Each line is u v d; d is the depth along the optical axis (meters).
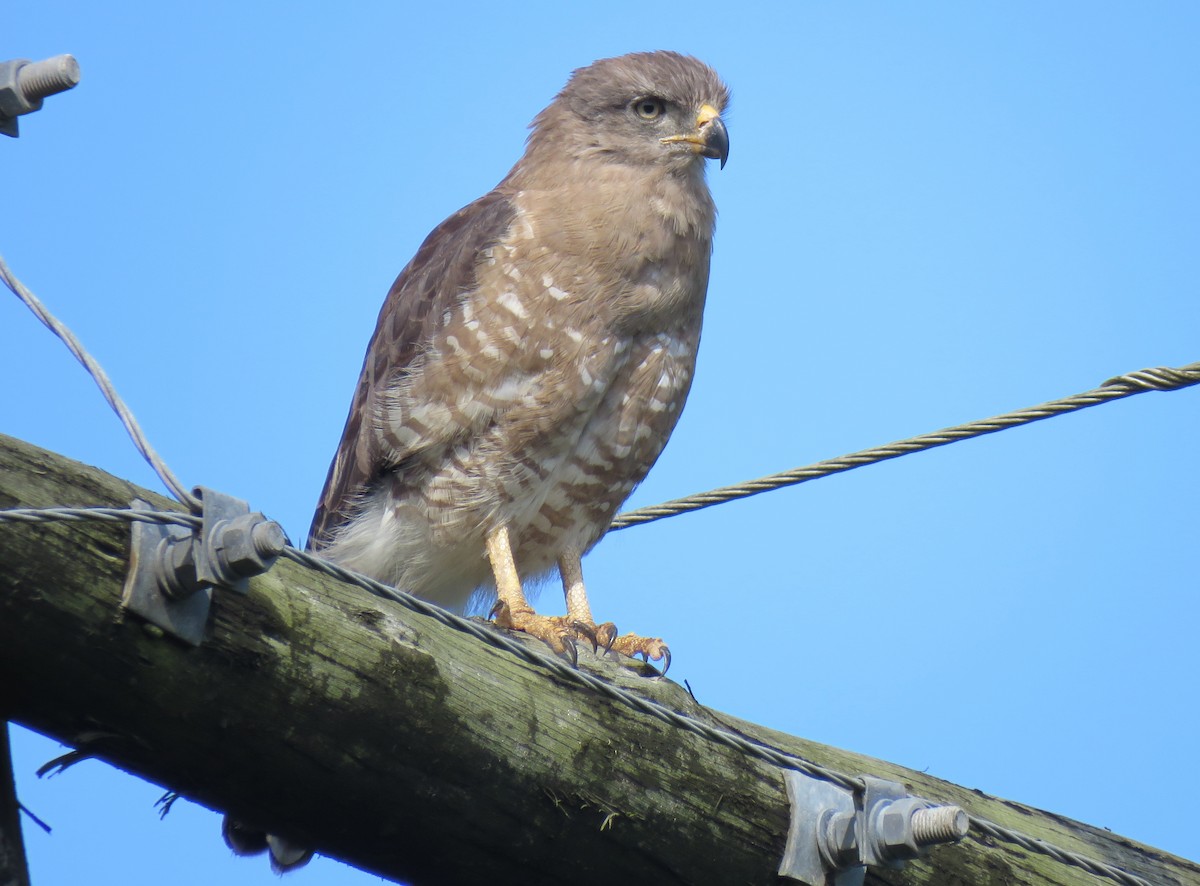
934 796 8.42
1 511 5.38
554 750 6.83
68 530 5.64
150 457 5.85
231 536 5.70
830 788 7.46
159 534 5.80
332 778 6.37
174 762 6.20
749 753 7.23
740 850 7.29
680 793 7.17
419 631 6.58
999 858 8.25
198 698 5.96
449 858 6.84
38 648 5.66
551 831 6.89
